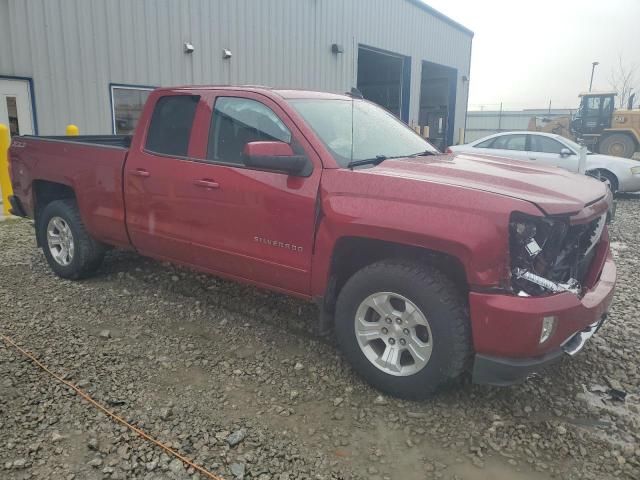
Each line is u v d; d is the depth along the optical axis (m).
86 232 5.35
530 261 3.13
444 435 3.18
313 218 3.68
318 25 16.67
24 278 5.62
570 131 23.52
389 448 3.05
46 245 5.67
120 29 11.33
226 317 4.74
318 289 3.77
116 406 3.35
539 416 3.41
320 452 2.99
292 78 15.95
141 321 4.62
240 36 13.98
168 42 12.27
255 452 2.96
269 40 14.91
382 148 4.24
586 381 3.86
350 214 3.47
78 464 2.81
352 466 2.89
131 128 11.98
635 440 3.19
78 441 2.99
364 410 3.40
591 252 3.85
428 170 3.64
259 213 3.94
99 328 4.45
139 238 4.83
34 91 10.14
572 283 3.46
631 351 4.32
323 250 3.65
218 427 3.16
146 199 4.67
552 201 3.16
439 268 3.48
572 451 3.07
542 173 3.86
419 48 22.48
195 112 4.43
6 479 2.68
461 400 3.55
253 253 4.04
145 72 11.91
